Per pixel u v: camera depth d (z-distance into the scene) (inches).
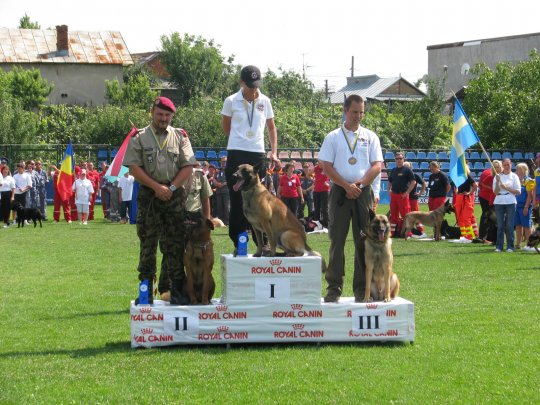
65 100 2224.4
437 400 220.7
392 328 293.0
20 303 381.7
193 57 2532.0
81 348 287.1
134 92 2182.6
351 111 307.0
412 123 1642.5
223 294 297.3
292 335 290.5
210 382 239.1
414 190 766.5
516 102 1569.9
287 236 297.1
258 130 325.4
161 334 286.4
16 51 2215.8
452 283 440.1
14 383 238.7
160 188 286.4
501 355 270.4
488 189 698.2
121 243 693.9
